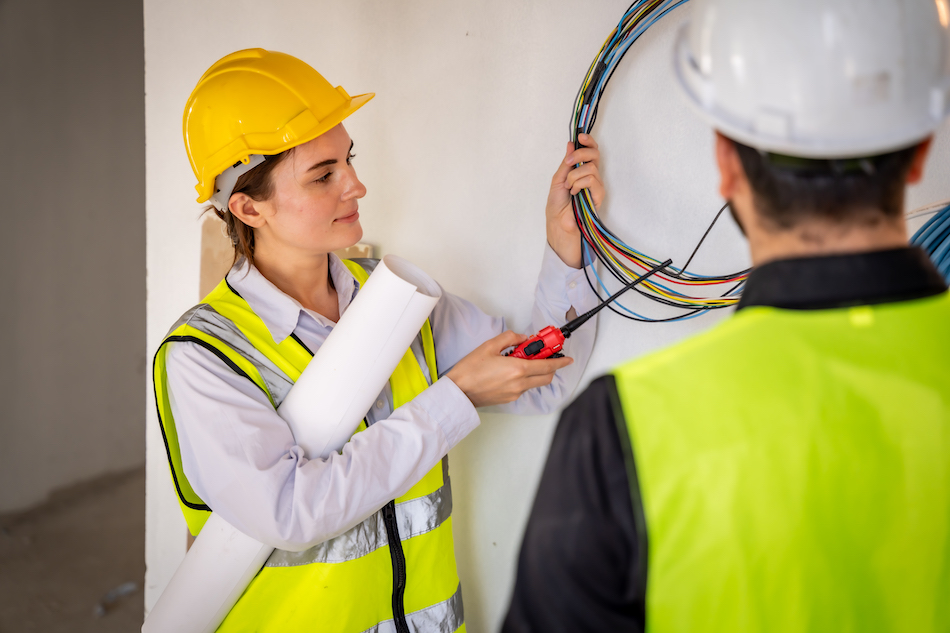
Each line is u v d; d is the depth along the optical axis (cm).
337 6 183
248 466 107
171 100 220
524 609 59
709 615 55
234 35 204
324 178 125
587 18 146
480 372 122
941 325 57
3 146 402
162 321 229
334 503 106
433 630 129
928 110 55
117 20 376
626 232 146
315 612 118
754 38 56
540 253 159
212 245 212
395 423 115
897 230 58
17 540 332
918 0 55
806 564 54
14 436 396
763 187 58
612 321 151
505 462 169
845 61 53
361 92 182
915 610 56
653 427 56
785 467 54
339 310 143
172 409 121
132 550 314
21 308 402
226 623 122
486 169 164
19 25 396
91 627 260
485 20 160
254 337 122
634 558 55
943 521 55
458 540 178
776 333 57
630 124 143
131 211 379
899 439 54
